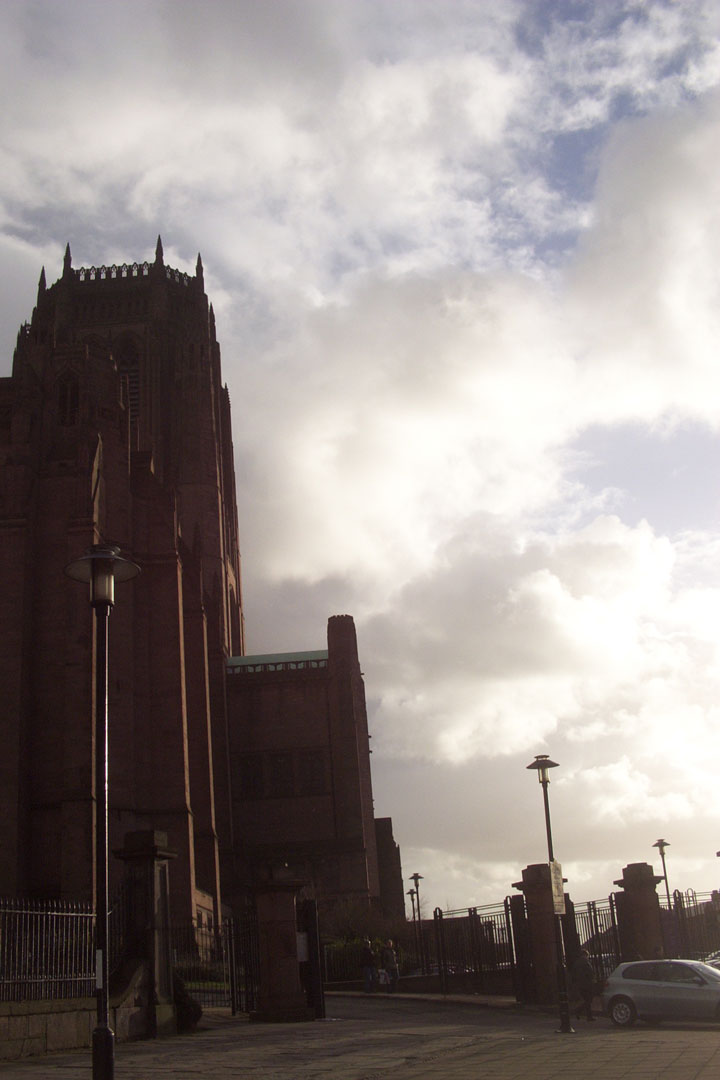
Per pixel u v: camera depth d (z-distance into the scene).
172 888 55.50
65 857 49.28
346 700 89.38
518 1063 20.09
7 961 24.94
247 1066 20.92
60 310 119.81
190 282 125.75
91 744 51.31
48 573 57.06
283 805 87.19
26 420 57.75
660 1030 27.77
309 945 34.47
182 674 59.53
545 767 32.50
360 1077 18.77
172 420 115.81
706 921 43.94
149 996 28.33
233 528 125.94
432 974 49.06
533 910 37.56
